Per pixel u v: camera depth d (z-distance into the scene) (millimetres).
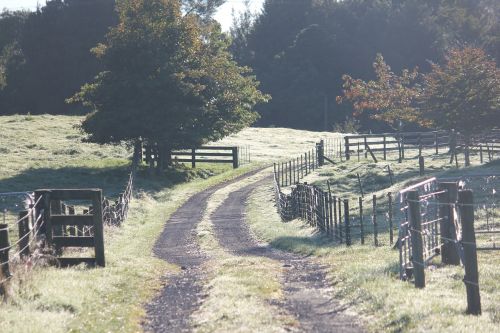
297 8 131750
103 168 56938
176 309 14930
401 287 14852
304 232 30891
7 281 14469
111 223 32250
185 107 55969
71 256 20781
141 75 56625
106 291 16578
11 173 51969
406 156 59469
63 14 113562
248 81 63938
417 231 15008
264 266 20172
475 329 11250
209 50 61906
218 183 57688
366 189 43750
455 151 49781
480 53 48812
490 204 29391
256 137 89375
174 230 34750
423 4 117625
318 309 14102
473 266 12594
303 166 61281
